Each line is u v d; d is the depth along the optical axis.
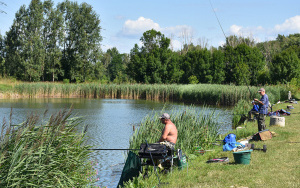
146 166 8.13
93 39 78.38
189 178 6.82
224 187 5.98
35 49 70.94
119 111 28.67
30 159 5.29
